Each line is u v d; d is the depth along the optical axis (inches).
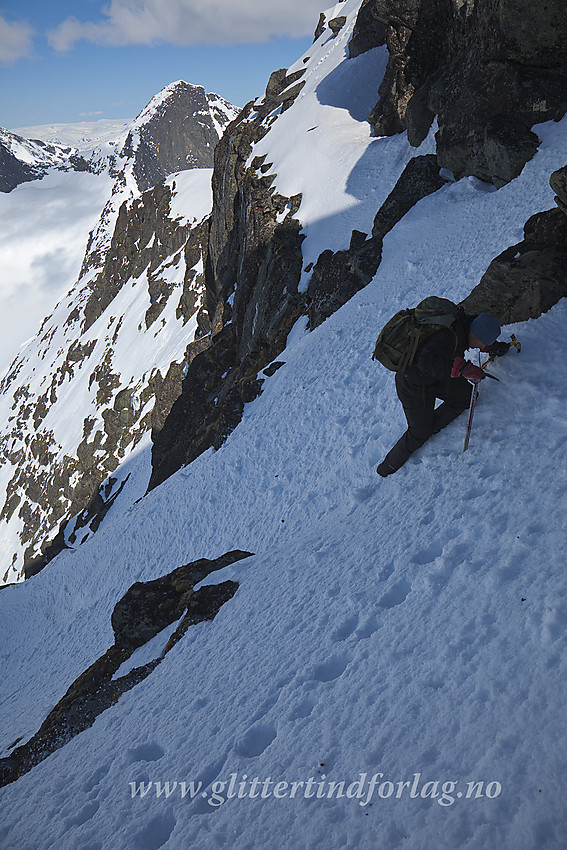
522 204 385.4
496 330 148.5
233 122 1413.6
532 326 188.9
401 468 194.9
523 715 82.8
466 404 176.7
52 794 155.9
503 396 172.4
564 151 386.9
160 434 1226.6
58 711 251.0
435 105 552.7
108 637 510.9
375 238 598.9
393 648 115.9
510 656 93.7
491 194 444.8
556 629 92.0
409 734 93.9
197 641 196.4
